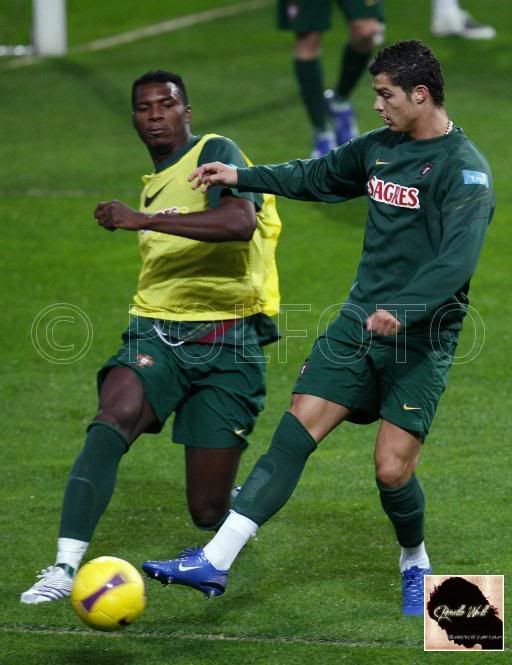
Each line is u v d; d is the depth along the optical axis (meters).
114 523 19.33
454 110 43.88
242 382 17.47
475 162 15.09
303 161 16.52
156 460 22.06
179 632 15.70
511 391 24.89
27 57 52.25
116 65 50.94
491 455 21.78
